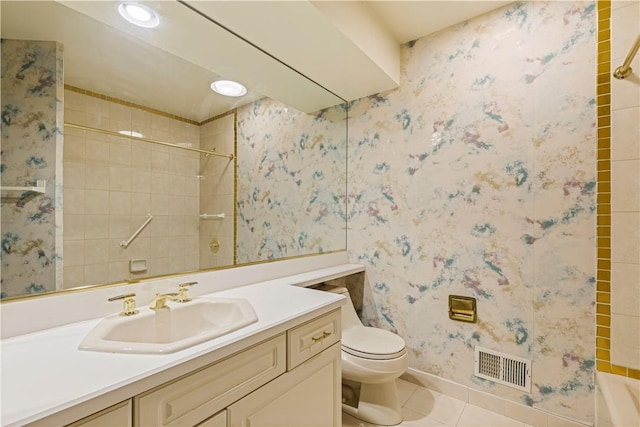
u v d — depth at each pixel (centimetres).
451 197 182
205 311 120
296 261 190
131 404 65
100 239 114
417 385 194
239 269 158
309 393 113
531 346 158
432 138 190
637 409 118
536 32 157
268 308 114
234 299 120
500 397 165
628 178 134
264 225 178
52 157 105
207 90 157
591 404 142
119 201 121
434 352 188
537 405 155
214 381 80
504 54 165
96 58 118
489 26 170
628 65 126
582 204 145
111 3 120
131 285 119
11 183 97
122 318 99
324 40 150
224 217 159
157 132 136
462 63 179
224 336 86
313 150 211
